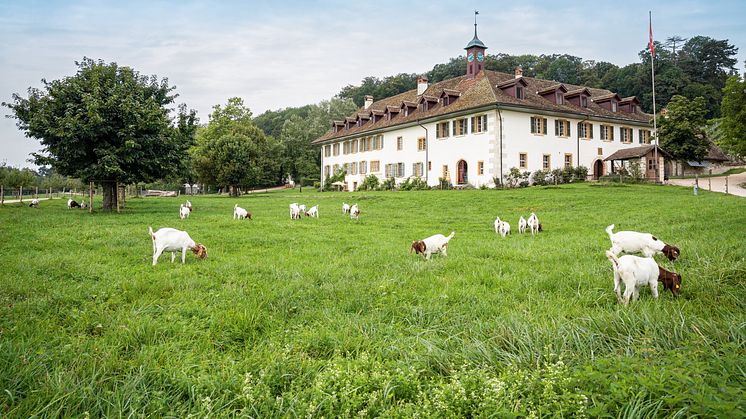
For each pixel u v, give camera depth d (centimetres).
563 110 4250
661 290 725
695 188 2922
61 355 465
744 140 3962
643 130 5134
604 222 1800
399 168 4925
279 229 1778
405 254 1144
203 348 505
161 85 2917
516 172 3909
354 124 5938
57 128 2264
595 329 514
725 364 386
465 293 729
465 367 430
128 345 508
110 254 1136
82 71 2533
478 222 2061
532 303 667
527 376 404
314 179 7794
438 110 4416
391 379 405
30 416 346
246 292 744
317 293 741
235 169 5250
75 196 5766
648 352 433
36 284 771
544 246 1227
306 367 447
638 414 326
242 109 6856
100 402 377
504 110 3903
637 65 9756
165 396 394
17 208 2981
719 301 631
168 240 1011
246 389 385
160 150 2609
